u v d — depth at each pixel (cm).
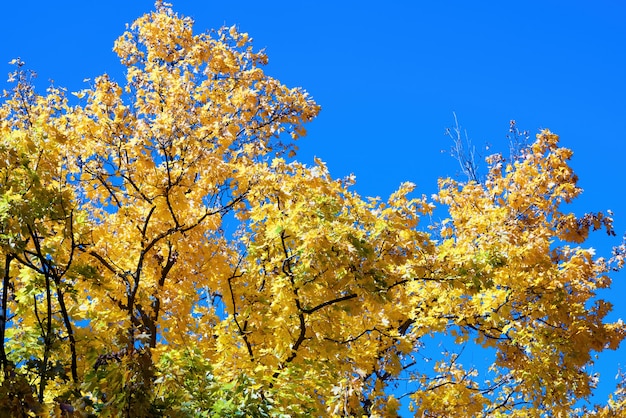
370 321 1070
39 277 811
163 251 1072
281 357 930
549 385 1120
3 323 727
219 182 1041
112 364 685
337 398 934
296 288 918
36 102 1139
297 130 1184
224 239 1099
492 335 1147
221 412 721
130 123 1054
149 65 1202
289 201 939
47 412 674
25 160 766
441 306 1115
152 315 1039
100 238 1040
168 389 729
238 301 1002
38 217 750
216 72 1209
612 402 1334
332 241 877
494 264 981
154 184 1036
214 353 1016
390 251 924
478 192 1275
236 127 1112
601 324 1134
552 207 1231
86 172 1064
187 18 1244
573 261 1158
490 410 1185
